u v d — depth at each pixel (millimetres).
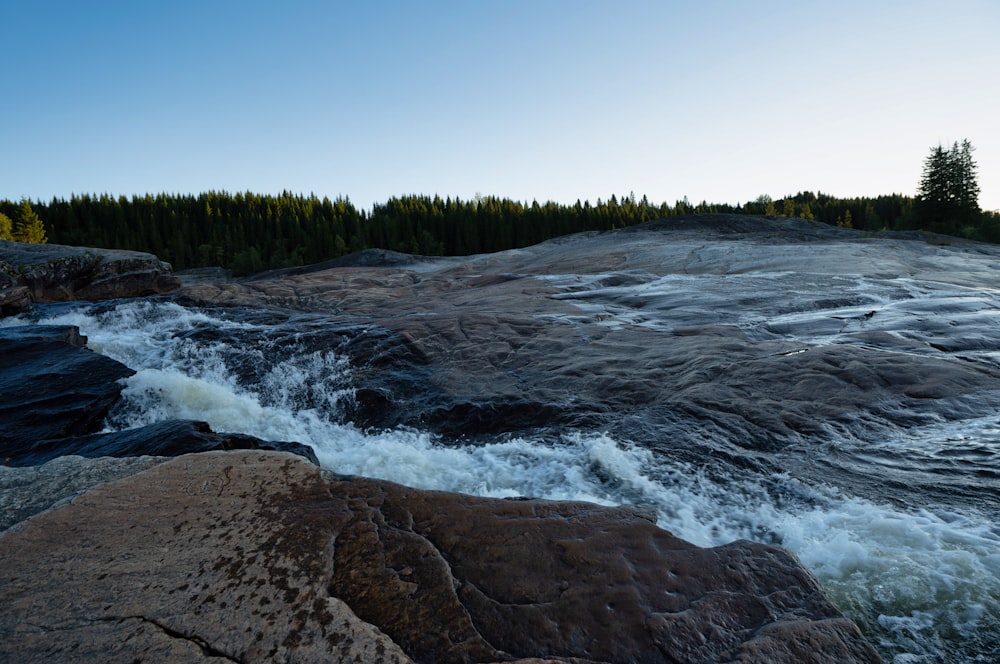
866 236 28359
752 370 6910
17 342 8188
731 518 4047
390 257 33125
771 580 2459
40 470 3533
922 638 2619
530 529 2859
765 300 11961
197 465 3492
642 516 3004
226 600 2256
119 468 3561
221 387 7785
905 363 6617
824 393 6145
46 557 2521
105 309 13766
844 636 2121
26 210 47438
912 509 3844
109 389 6934
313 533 2775
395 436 6715
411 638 2105
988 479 4191
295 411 7789
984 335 8062
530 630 2156
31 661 1920
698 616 2234
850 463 4715
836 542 3441
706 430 5574
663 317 10984
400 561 2559
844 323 9359
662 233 31578
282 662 1935
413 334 9742
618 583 2426
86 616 2150
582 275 17859
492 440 6293
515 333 9742
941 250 20781
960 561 3146
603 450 5207
